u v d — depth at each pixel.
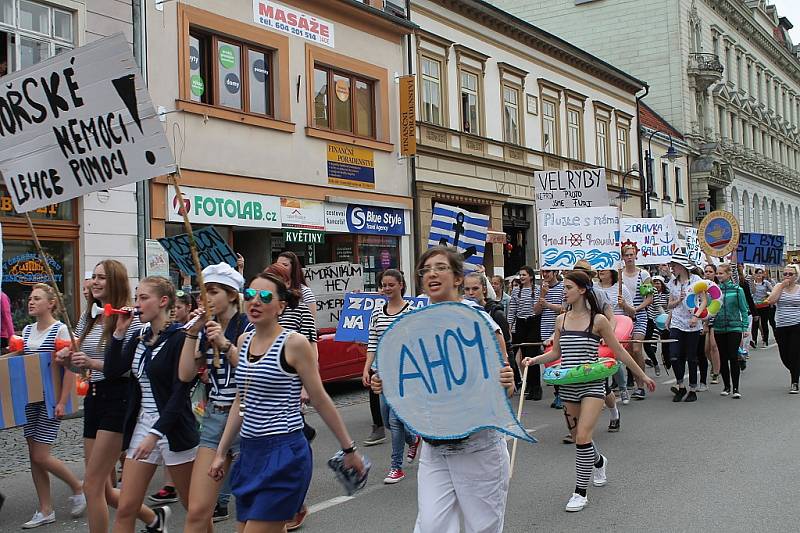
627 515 6.23
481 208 25.97
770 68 62.81
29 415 6.46
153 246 14.47
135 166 5.65
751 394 12.40
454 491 4.06
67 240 13.40
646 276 12.39
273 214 17.50
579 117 32.34
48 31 13.34
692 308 11.77
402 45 22.08
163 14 15.17
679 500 6.60
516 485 7.29
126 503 4.73
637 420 10.39
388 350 4.09
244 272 18.30
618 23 45.97
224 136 16.38
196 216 15.66
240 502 4.07
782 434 9.18
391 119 21.50
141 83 5.60
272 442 4.04
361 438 9.67
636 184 37.53
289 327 7.02
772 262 21.38
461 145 24.48
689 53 45.88
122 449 5.12
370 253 20.70
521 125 28.02
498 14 26.28
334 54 19.50
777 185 61.97
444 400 3.99
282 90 17.86
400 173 21.77
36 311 6.67
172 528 6.24
